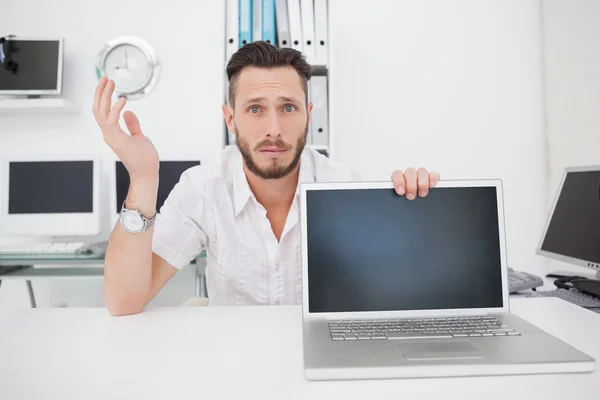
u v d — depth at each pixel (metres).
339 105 2.51
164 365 0.56
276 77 1.09
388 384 0.50
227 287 1.29
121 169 2.21
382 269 0.75
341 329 0.66
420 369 0.52
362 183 0.78
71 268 2.13
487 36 2.50
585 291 1.17
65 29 2.45
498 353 0.55
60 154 2.44
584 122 2.10
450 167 2.52
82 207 2.21
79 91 2.45
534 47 2.49
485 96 2.51
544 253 1.47
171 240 1.15
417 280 0.75
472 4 2.50
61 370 0.54
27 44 2.31
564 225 1.39
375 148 2.52
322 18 2.21
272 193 1.27
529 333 0.63
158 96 2.46
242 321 0.77
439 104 2.51
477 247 0.77
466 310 0.74
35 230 2.18
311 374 0.51
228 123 1.27
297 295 1.30
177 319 0.78
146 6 2.46
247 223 1.29
